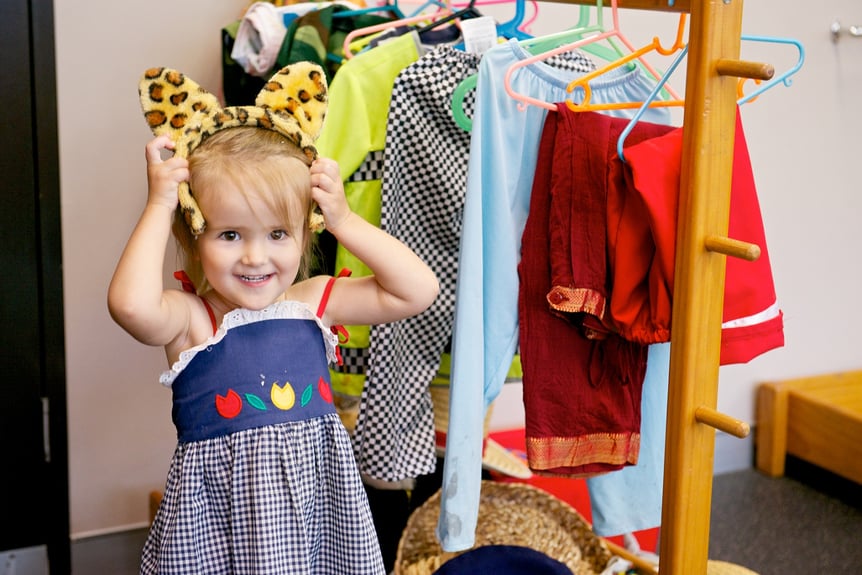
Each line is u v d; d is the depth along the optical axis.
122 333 1.95
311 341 1.04
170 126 0.98
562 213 1.26
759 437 2.61
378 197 1.40
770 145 2.46
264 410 1.00
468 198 1.23
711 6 1.09
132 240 0.95
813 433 2.49
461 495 1.26
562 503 1.79
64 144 1.84
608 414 1.34
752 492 2.47
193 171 0.96
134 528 2.02
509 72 1.21
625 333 1.24
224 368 1.00
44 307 1.31
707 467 1.21
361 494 1.04
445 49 1.34
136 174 1.91
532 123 1.30
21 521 1.35
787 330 2.61
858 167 2.58
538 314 1.31
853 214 2.61
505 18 2.13
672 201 1.18
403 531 1.76
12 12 1.22
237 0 1.92
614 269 1.24
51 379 1.33
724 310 1.22
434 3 1.69
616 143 1.26
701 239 1.14
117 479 2.00
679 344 1.17
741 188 1.23
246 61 1.58
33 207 1.27
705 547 1.24
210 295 1.05
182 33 1.89
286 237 0.98
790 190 2.51
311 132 1.04
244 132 0.98
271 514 0.99
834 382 2.65
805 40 2.43
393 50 1.39
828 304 2.64
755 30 2.37
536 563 1.59
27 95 1.24
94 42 1.83
